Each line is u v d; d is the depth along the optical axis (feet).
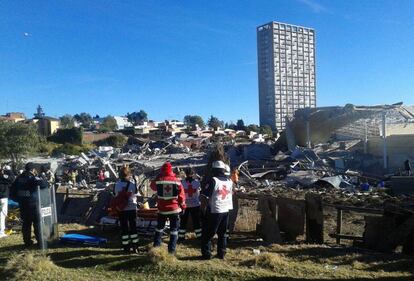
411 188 63.05
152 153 197.06
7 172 65.26
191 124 593.42
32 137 193.26
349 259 28.40
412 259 28.19
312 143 148.66
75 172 133.28
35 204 32.81
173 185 29.37
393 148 112.88
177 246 32.53
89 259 28.53
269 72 342.85
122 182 30.99
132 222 30.76
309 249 31.04
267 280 23.89
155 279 24.71
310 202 34.04
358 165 103.09
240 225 38.68
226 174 28.73
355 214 45.78
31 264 26.30
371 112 116.47
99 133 420.77
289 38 347.15
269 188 75.97
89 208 45.98
